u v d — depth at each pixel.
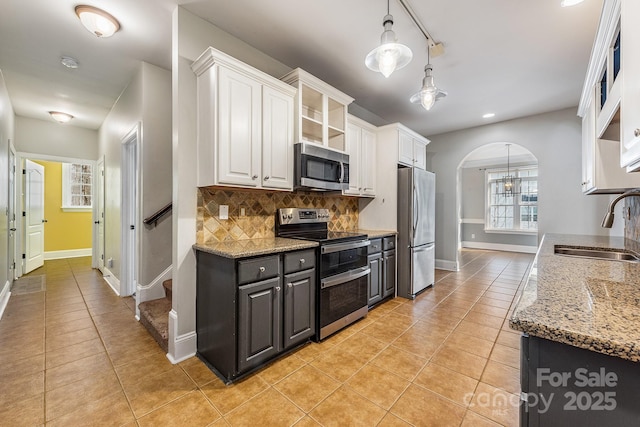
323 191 3.12
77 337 2.41
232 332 1.81
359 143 3.50
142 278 2.89
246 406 1.61
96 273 4.60
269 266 1.99
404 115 4.39
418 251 3.65
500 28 2.34
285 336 2.11
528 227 7.37
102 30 2.19
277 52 2.69
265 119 2.30
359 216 4.00
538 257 1.74
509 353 2.19
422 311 3.09
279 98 2.42
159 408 1.59
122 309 3.05
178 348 2.09
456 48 2.62
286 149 2.47
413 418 1.52
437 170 5.32
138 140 2.95
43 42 2.52
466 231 8.30
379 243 3.27
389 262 3.46
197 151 2.20
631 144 1.01
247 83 2.18
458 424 1.48
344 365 2.03
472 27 2.32
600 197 3.92
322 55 2.75
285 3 2.07
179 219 2.11
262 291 1.95
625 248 2.10
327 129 2.87
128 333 2.49
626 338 0.60
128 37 2.45
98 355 2.13
